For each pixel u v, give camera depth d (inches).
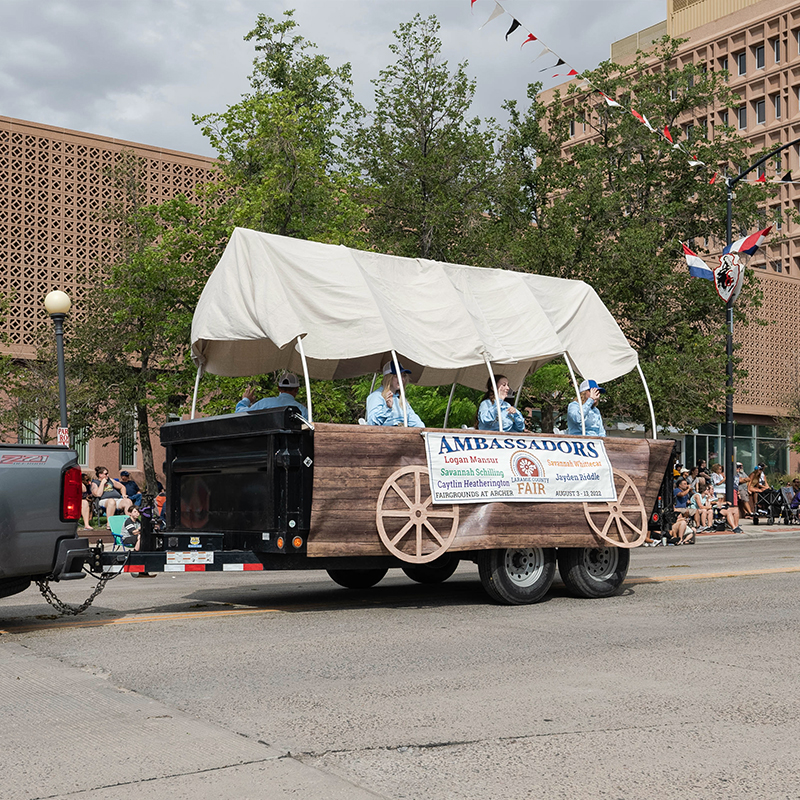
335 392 855.1
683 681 238.1
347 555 331.9
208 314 365.7
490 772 166.4
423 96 1162.6
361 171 1159.0
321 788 157.2
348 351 350.9
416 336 369.4
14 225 1145.4
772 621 333.1
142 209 968.9
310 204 919.7
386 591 431.5
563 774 165.8
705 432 1975.9
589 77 1258.0
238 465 343.0
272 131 900.0
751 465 2044.8
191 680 235.9
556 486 382.0
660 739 187.2
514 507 369.4
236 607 372.5
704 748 181.6
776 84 2484.0
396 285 378.9
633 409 1106.7
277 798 152.3
